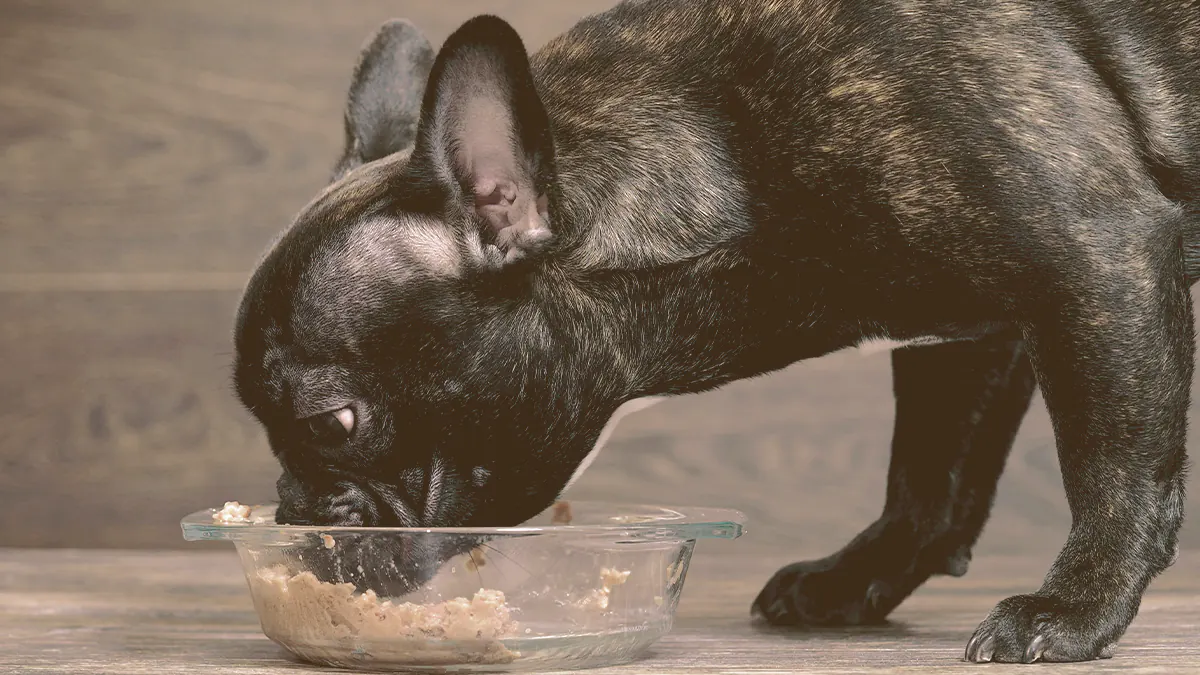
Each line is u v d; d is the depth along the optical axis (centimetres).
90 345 173
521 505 113
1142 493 109
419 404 110
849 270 112
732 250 112
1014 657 109
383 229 110
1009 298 110
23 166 174
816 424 167
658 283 112
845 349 115
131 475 171
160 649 118
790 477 167
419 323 110
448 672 109
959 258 110
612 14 117
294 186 173
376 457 110
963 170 109
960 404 123
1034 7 111
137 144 174
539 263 111
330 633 109
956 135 109
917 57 110
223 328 172
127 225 174
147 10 175
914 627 123
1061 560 111
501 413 111
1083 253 108
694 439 168
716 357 114
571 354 112
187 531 111
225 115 174
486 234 111
